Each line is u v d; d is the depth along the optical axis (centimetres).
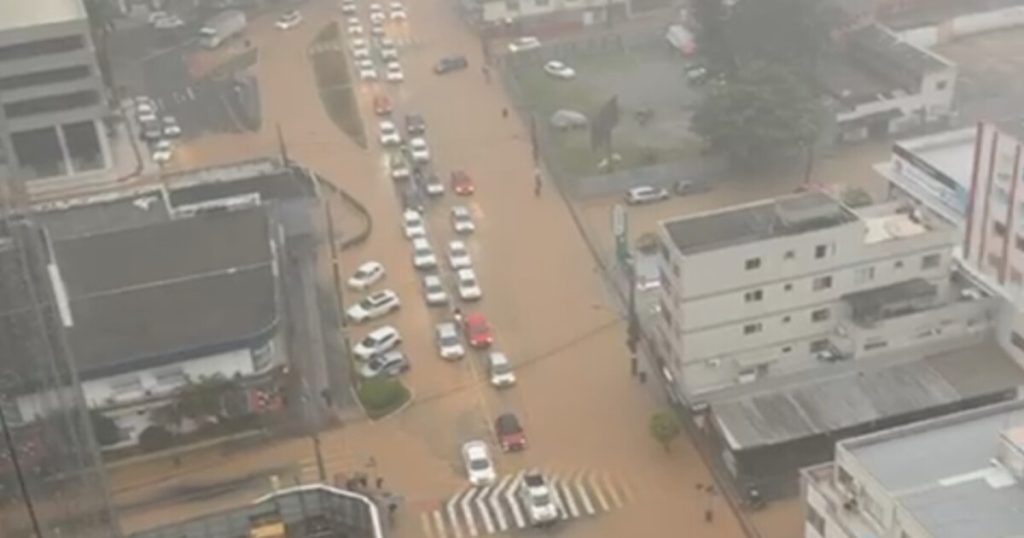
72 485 3528
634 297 7894
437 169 10238
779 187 9594
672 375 7081
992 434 5203
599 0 13088
